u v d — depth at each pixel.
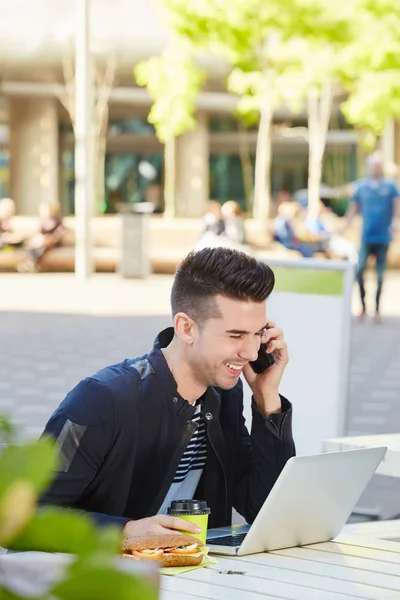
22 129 49.88
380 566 3.19
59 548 0.94
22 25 44.22
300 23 27.94
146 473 3.54
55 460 0.96
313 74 32.84
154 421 3.48
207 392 3.64
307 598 2.78
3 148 50.72
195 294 3.42
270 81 34.50
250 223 35.97
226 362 3.44
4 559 1.17
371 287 26.75
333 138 49.50
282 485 3.15
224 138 53.69
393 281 28.67
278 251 32.16
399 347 15.85
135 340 15.93
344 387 5.55
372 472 3.51
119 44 43.12
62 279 27.75
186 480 3.70
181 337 3.48
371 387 12.34
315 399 5.59
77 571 0.91
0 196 51.03
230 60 33.03
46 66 45.44
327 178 50.72
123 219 28.00
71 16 43.88
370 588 2.91
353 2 28.16
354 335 17.25
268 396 3.79
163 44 43.09
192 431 3.57
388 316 20.30
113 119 54.22
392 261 32.97
